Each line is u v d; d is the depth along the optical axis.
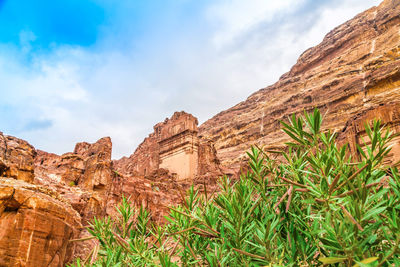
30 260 11.11
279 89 156.88
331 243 1.72
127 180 34.66
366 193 1.75
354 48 126.62
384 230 1.86
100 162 34.66
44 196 13.04
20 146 19.84
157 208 30.48
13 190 11.67
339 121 88.81
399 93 63.06
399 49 99.19
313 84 127.06
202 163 58.50
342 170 2.04
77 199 25.52
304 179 2.18
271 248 2.10
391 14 121.75
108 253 2.78
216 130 159.12
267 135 125.12
